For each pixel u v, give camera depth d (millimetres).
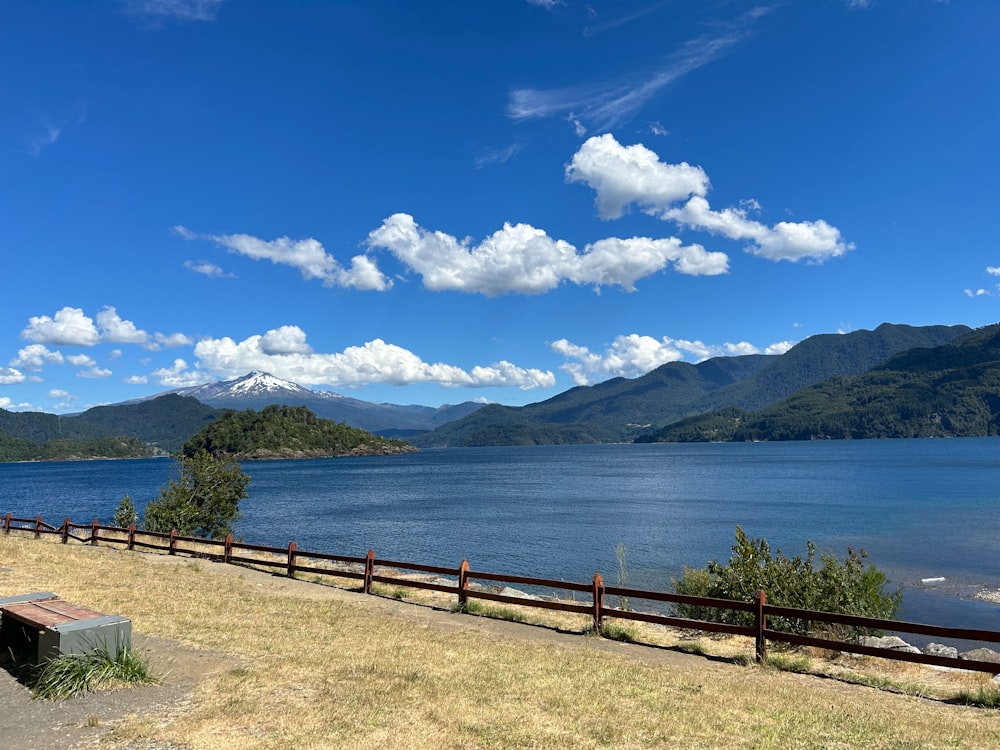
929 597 29391
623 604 18344
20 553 20953
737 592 17219
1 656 9492
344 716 7918
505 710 8594
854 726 8609
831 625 15930
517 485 110312
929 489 80188
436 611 16406
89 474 188625
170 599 15086
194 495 38250
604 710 8812
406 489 105500
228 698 8320
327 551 43438
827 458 173625
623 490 93750
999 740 8234
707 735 8016
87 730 7094
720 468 145375
